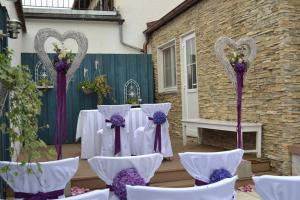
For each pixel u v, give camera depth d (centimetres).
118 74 812
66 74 386
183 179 439
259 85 478
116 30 870
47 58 385
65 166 203
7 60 173
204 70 630
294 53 430
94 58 791
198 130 650
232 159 231
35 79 733
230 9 540
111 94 800
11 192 388
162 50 840
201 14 632
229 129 489
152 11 890
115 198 199
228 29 547
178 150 577
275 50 443
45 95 731
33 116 176
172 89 786
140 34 884
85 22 847
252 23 488
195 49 667
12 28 303
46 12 814
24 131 173
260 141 473
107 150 472
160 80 840
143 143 488
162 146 481
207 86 621
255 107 489
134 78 825
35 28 809
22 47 779
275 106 447
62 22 830
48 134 734
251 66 492
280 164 441
